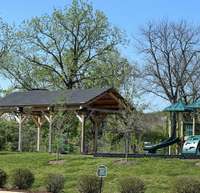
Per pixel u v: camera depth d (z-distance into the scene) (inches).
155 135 1936.5
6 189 831.7
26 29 2787.9
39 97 1513.3
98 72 2145.7
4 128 1785.2
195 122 1438.2
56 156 1171.9
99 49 2178.9
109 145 1729.8
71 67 2134.6
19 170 852.6
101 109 1451.8
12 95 1612.9
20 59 2169.0
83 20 2164.1
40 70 2145.7
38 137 1595.7
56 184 817.5
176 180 714.2
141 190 743.7
